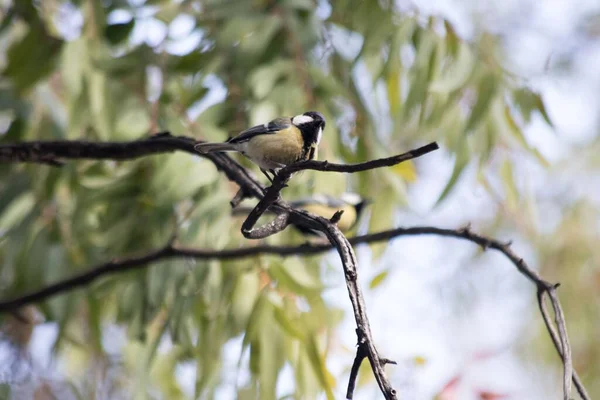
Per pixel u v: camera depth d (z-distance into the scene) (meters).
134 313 10.07
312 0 11.30
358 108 10.48
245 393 9.27
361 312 5.00
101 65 10.59
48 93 12.12
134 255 9.48
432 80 10.27
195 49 10.98
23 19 11.30
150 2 11.54
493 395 10.20
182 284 9.67
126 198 10.52
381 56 10.77
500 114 10.59
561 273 15.73
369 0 10.65
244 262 9.75
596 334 15.20
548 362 15.47
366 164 5.12
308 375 9.27
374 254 10.42
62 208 11.23
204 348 9.61
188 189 9.41
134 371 11.16
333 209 10.43
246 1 11.02
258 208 5.99
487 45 11.19
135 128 10.35
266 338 9.34
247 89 10.36
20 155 8.10
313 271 10.25
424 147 4.90
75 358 12.78
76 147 8.13
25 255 10.98
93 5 10.83
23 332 12.80
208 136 9.96
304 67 10.26
